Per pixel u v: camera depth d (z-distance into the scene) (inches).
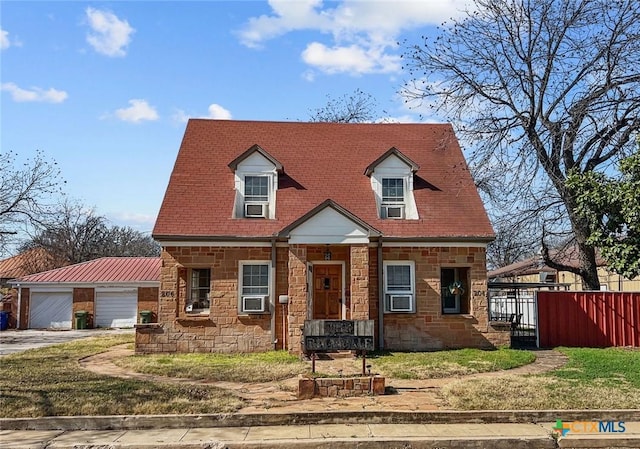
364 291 668.1
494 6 843.4
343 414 368.8
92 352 711.7
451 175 807.1
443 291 735.1
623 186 690.8
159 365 570.6
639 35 777.6
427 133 886.4
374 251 711.7
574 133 815.7
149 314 1198.3
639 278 1133.7
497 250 988.6
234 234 693.3
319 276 721.6
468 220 741.9
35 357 665.6
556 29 818.8
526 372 536.4
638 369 539.5
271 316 690.8
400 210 750.5
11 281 1248.8
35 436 342.3
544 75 837.2
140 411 374.9
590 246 816.9
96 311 1224.2
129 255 2470.5
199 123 849.5
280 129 863.7
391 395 426.9
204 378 503.8
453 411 371.9
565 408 382.9
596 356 628.1
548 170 840.3
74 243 2052.2
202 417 363.6
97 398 409.4
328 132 869.2
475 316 711.1
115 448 319.9
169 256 688.4
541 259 934.4
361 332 478.3
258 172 743.1
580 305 749.3
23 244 1499.8
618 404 391.2
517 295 1002.7
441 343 703.1
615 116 805.2
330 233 673.6
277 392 442.3
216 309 687.1
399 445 327.3
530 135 849.5
